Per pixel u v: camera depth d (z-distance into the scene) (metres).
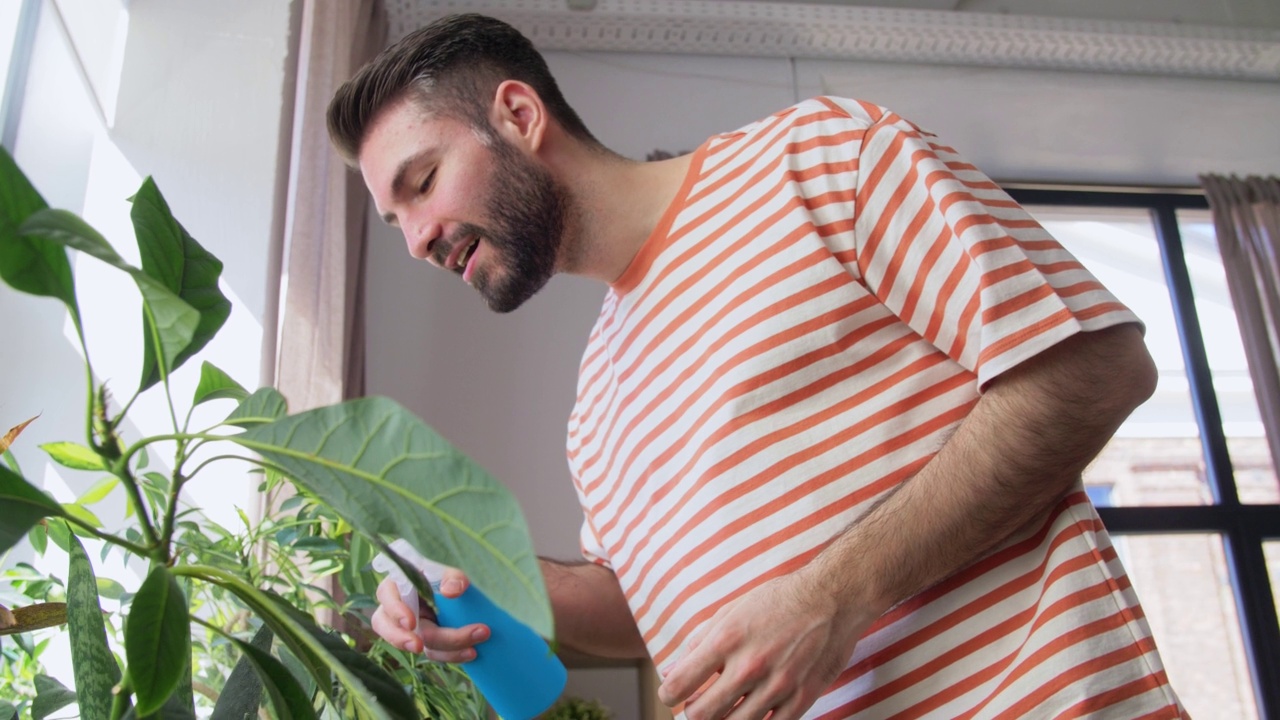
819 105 0.99
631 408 1.01
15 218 0.38
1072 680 0.76
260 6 1.93
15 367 1.53
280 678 0.43
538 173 1.04
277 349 1.61
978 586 0.83
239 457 0.44
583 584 1.11
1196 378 3.46
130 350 1.58
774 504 0.86
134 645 0.37
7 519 0.37
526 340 2.87
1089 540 0.82
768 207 0.95
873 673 0.84
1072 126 3.51
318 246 1.73
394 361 2.78
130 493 0.42
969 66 3.41
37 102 1.62
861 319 0.89
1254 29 3.43
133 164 1.77
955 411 0.87
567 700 2.15
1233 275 3.40
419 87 1.05
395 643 0.86
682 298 0.98
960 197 0.83
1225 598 3.23
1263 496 3.41
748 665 0.74
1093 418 0.78
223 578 0.42
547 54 3.22
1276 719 3.07
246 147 1.82
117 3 1.86
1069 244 3.66
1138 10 3.47
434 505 0.35
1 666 0.92
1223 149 3.62
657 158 3.10
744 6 3.19
